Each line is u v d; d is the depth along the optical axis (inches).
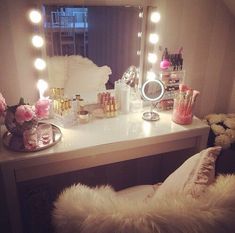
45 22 54.2
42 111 52.1
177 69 65.4
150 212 29.0
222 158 69.4
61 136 52.8
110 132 55.6
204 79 77.3
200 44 71.7
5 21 52.0
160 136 55.1
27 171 48.0
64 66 59.3
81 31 57.5
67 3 54.3
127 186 81.9
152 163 80.6
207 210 29.2
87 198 32.5
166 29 66.0
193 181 36.2
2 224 67.9
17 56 55.3
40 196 65.1
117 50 62.3
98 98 64.0
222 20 70.9
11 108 50.2
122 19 60.0
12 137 52.1
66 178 71.7
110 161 54.2
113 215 29.1
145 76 68.4
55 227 36.2
